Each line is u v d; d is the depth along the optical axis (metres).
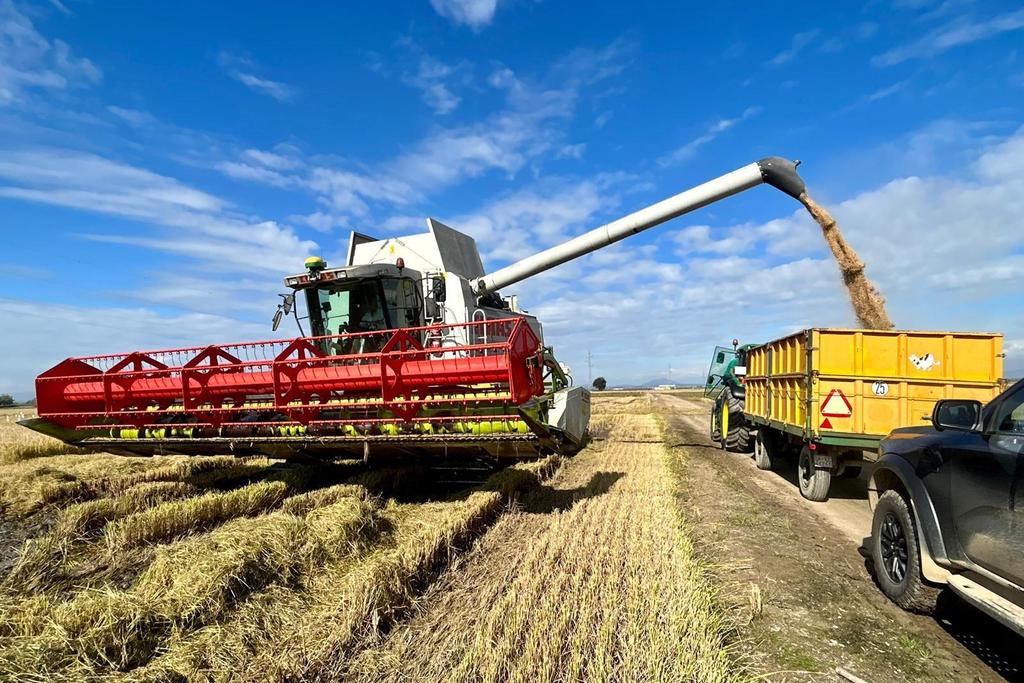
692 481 8.98
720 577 4.71
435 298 9.70
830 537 5.97
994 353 7.16
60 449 12.17
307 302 9.02
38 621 3.51
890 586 4.29
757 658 3.39
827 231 9.75
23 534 5.71
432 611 4.07
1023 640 3.67
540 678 3.05
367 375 6.53
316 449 7.05
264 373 6.84
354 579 4.22
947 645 3.60
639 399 44.94
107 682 3.04
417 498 7.39
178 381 7.13
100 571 4.81
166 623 3.66
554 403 6.99
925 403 7.25
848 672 3.24
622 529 5.90
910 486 4.07
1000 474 3.26
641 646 3.38
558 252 10.87
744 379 11.78
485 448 6.68
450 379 6.15
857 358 7.36
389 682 3.14
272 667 3.26
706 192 10.31
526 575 4.54
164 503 6.46
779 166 9.88
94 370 7.96
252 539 4.69
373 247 10.52
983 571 3.42
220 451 7.52
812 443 7.62
